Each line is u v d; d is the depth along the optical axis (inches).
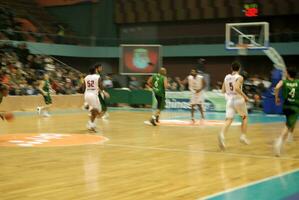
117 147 437.4
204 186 276.7
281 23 1144.2
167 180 292.4
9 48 1096.8
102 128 613.3
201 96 691.4
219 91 957.8
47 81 800.3
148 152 408.2
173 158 377.4
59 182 283.0
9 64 1035.9
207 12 1195.3
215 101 958.4
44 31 1257.4
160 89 649.0
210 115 863.1
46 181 285.6
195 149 428.8
